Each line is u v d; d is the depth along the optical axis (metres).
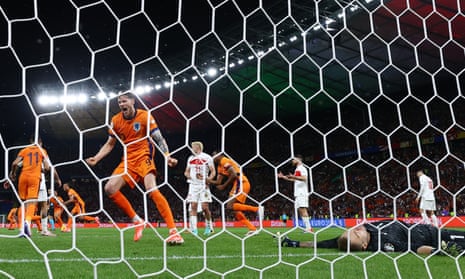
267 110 28.73
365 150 25.67
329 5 17.70
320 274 2.75
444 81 22.84
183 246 4.68
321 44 20.30
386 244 3.81
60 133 32.22
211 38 21.61
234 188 6.91
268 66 23.16
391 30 17.92
